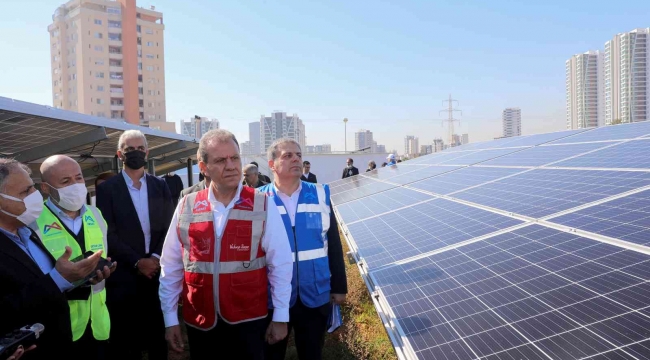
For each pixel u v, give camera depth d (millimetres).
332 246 3986
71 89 77812
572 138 8562
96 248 3666
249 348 3098
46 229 3283
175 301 3393
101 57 75500
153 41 83188
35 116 5777
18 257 2840
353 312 6094
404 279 3953
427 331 2939
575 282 2869
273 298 3252
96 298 3582
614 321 2355
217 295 3043
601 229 3484
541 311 2689
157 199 4781
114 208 4551
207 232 3082
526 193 5301
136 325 4637
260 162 29781
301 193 3939
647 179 4281
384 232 5891
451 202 6152
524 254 3559
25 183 2848
